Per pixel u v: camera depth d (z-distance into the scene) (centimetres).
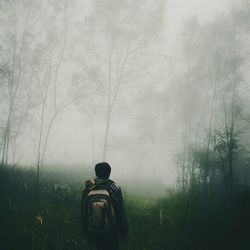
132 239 786
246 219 850
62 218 802
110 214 451
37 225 709
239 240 720
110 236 451
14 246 579
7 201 888
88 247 663
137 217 1004
